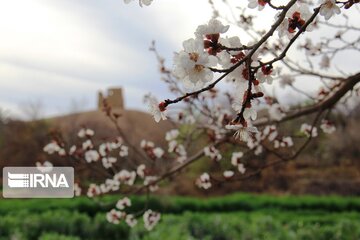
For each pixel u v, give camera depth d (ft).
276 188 61.00
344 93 14.25
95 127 63.98
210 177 16.87
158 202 44.50
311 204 49.60
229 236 30.19
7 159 65.62
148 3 7.64
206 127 18.03
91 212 41.88
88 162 18.94
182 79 7.02
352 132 66.03
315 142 67.26
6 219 32.89
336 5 7.51
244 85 7.48
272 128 16.66
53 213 36.55
